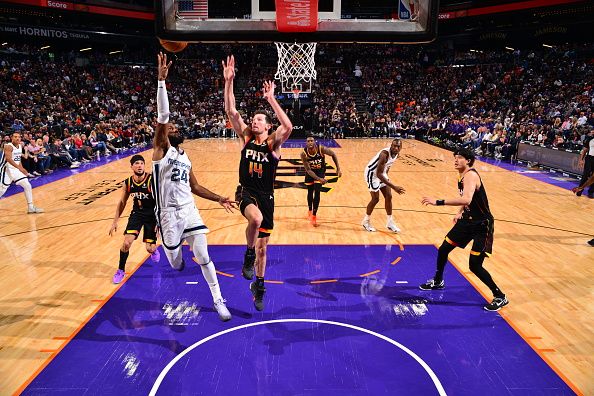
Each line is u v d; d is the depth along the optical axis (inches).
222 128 1002.1
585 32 1111.6
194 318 182.1
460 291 208.7
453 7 1233.4
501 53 1212.5
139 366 148.9
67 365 149.4
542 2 1105.4
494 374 144.9
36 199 397.7
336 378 142.3
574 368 148.7
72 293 205.8
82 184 462.9
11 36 1050.7
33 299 199.3
